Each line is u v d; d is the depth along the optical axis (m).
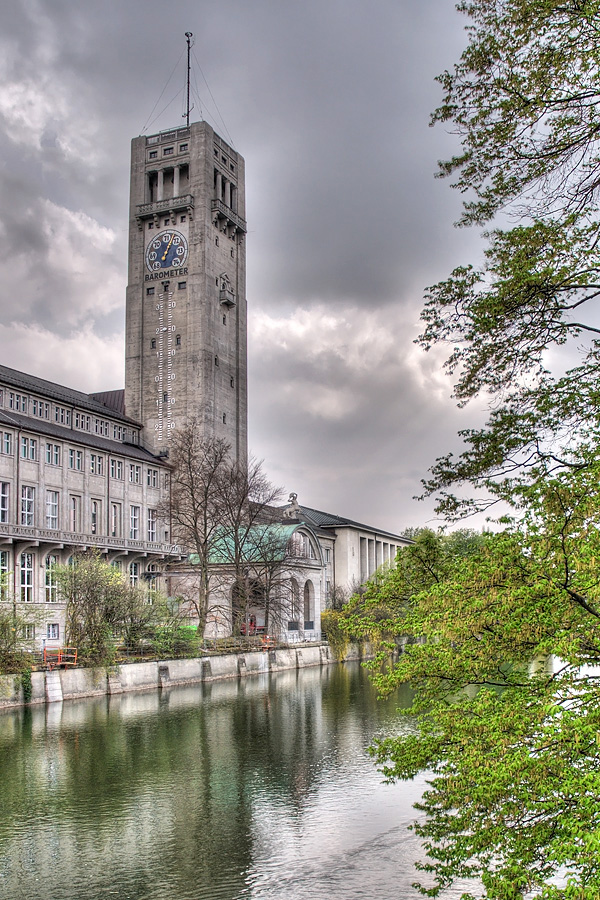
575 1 13.79
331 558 139.50
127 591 65.44
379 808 29.06
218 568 96.81
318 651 91.56
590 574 12.20
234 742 39.91
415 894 21.14
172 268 119.81
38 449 80.12
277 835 26.11
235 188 132.25
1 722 44.00
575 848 10.28
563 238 14.48
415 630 14.55
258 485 87.62
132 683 59.47
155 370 118.38
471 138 14.94
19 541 74.00
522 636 12.71
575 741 11.22
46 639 74.31
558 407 14.60
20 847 24.98
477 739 12.97
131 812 28.41
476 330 14.66
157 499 104.69
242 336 128.50
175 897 21.11
